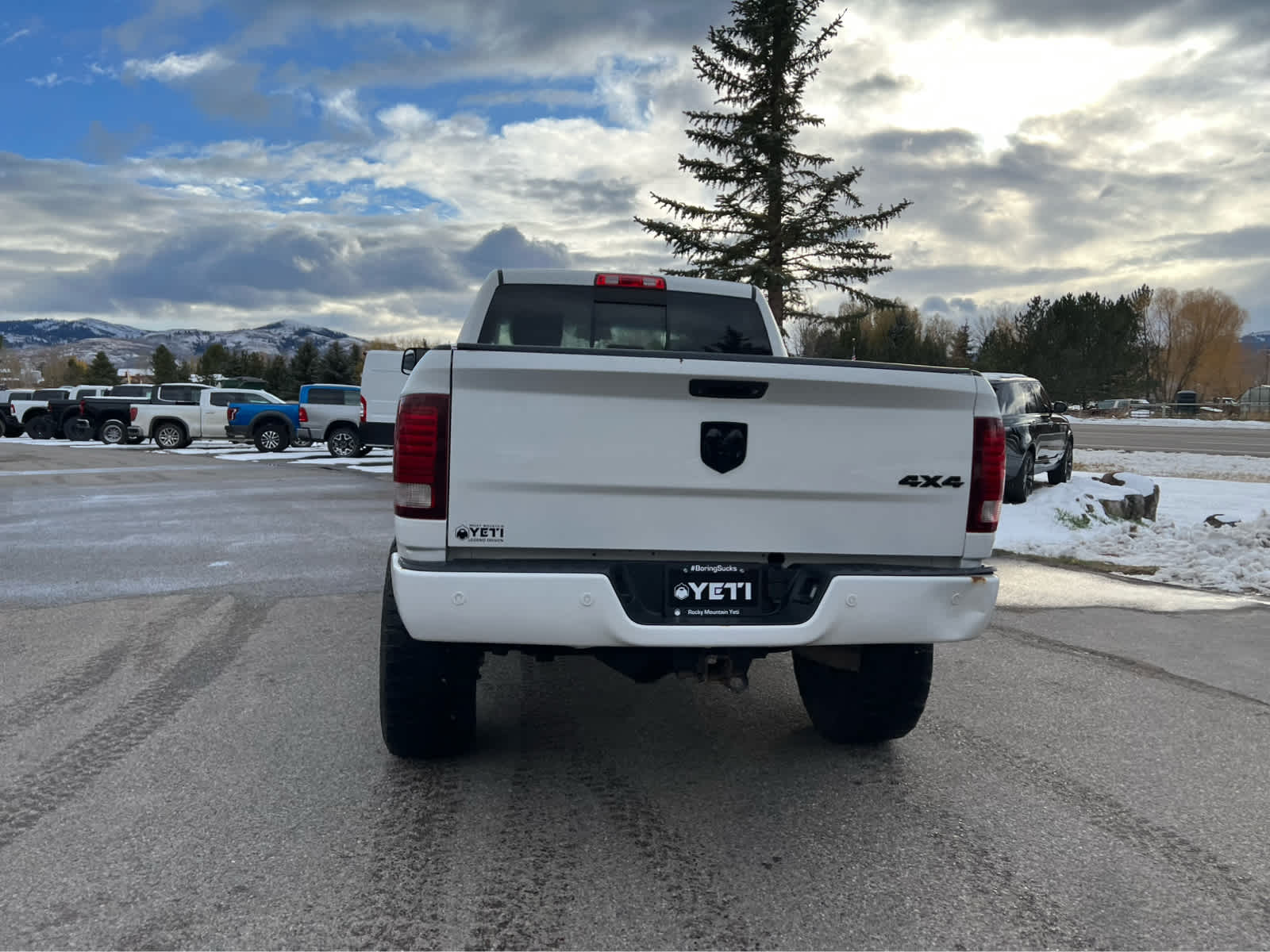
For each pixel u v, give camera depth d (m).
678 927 2.58
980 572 3.38
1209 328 100.00
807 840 3.14
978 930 2.60
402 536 3.07
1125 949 2.52
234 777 3.59
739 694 4.88
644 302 5.36
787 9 22.34
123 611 6.53
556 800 3.44
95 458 24.58
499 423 3.06
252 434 27.36
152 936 2.49
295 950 2.43
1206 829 3.28
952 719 4.46
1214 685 5.08
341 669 5.10
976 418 3.39
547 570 3.05
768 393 3.17
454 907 2.66
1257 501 16.06
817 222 23.23
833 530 3.29
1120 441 35.25
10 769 3.66
